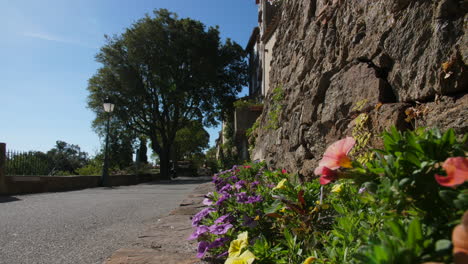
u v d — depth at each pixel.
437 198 0.91
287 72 6.40
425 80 2.42
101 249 3.22
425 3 2.49
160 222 4.31
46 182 11.14
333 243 1.59
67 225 4.51
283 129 5.87
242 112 15.56
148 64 29.81
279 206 2.18
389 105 2.76
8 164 10.81
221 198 2.92
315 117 4.25
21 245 3.40
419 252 0.76
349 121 3.42
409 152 0.92
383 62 2.99
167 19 30.42
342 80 3.64
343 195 1.99
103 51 29.55
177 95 29.64
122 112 29.44
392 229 0.86
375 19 3.17
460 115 2.09
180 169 47.88
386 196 0.96
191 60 30.52
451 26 2.22
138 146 33.25
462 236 0.63
